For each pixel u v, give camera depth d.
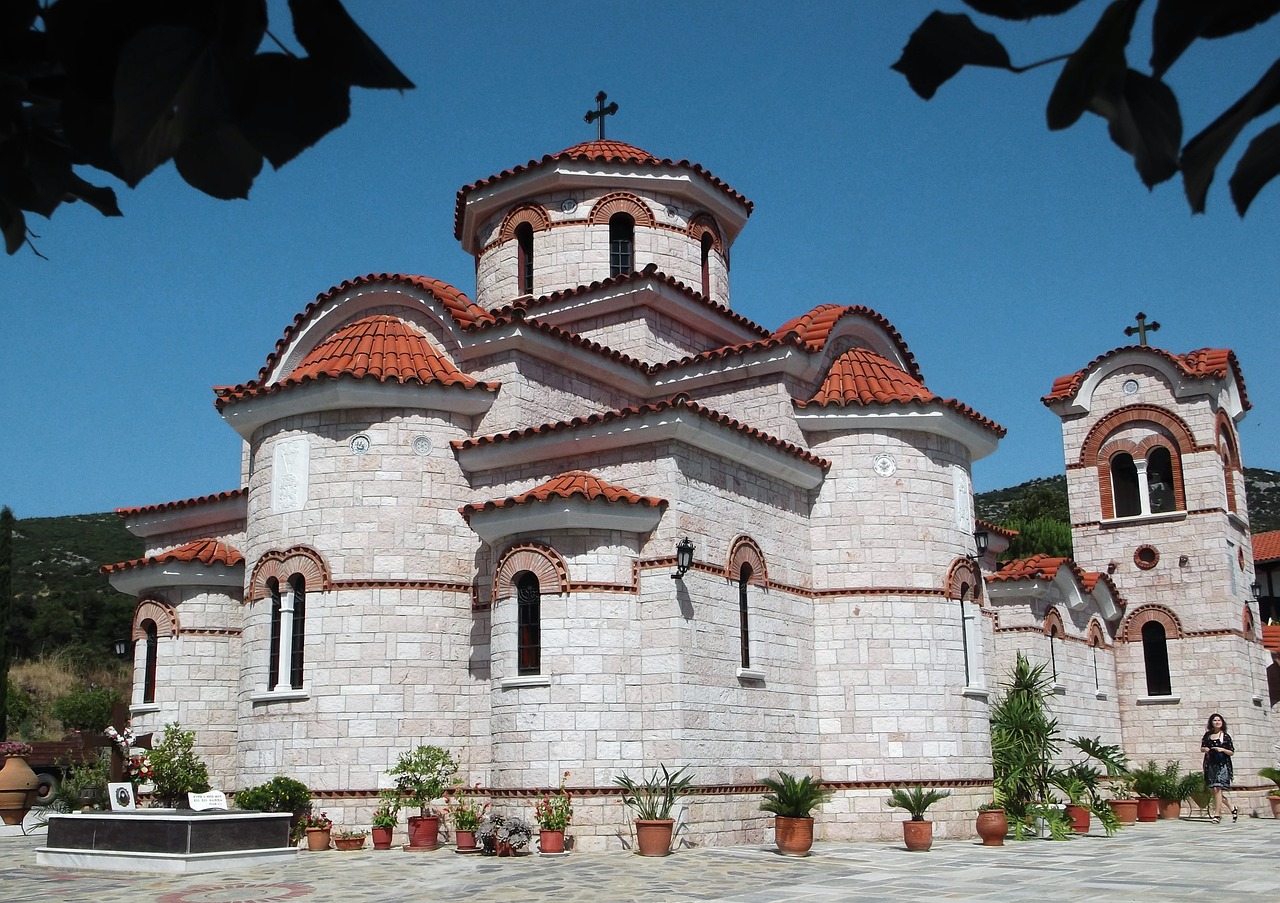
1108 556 37.81
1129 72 2.37
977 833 24.61
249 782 23.16
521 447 23.22
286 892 16.45
